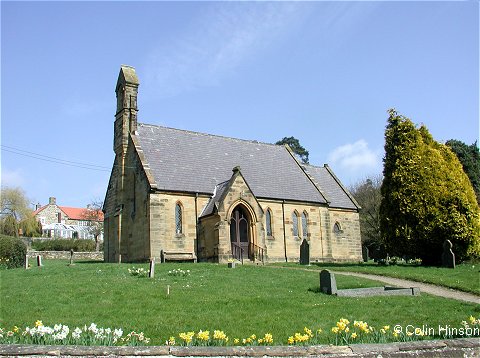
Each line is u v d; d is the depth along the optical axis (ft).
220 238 120.47
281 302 60.13
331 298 63.93
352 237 169.99
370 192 252.42
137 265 104.01
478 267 99.71
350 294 66.85
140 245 128.98
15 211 271.90
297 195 154.30
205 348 28.50
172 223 126.52
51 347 27.71
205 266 100.27
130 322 49.19
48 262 157.28
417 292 69.87
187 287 70.54
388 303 61.46
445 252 101.96
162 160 136.05
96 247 265.95
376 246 236.63
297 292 67.97
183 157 141.79
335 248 163.84
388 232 112.98
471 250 107.24
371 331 39.58
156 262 119.14
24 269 107.96
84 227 395.34
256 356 28.32
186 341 34.42
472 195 110.42
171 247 124.88
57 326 34.17
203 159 145.89
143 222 128.26
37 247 247.50
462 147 220.64
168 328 46.73
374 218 243.40
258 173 153.99
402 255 112.98
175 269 93.50
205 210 131.64
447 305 60.85
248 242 129.59
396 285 77.82
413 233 108.27
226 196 124.06
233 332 45.37
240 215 130.52
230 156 154.51
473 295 70.64
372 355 28.76
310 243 152.76
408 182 109.40
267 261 134.21
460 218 105.60
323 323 49.52
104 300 60.70
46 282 77.51
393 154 113.80
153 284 73.10
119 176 140.46
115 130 147.23
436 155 111.24
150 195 124.57
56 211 401.49
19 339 35.12
